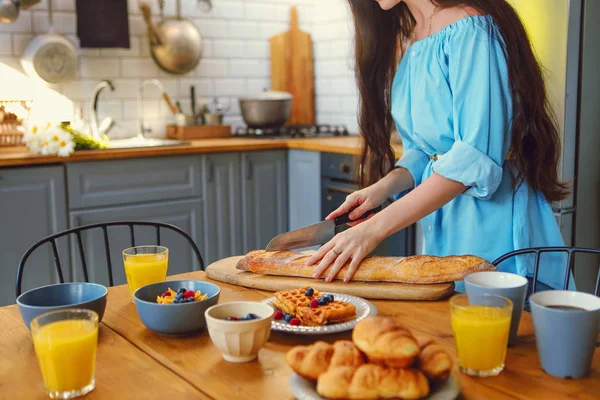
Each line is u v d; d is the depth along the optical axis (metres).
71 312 0.95
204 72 4.05
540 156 1.50
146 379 0.96
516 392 0.88
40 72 3.42
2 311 1.30
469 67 1.44
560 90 2.49
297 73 4.29
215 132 3.87
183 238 3.41
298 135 3.84
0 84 3.40
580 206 2.63
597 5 2.51
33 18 3.45
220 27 4.05
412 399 0.80
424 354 0.87
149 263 1.33
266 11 4.19
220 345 1.00
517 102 1.43
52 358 0.89
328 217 1.58
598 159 2.64
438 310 1.23
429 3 1.58
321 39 4.23
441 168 1.41
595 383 0.91
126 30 3.58
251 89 4.23
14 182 2.89
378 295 1.30
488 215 1.57
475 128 1.42
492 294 0.99
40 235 2.99
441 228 1.67
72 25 3.57
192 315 1.10
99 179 3.11
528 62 1.45
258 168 3.60
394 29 1.72
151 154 3.21
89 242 3.12
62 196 3.02
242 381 0.94
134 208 3.23
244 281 1.41
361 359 0.85
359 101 1.79
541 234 1.60
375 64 1.74
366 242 1.36
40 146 2.92
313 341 1.08
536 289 1.52
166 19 3.82
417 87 1.59
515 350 1.03
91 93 3.68
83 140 3.12
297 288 1.35
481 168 1.40
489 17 1.46
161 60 3.81
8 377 0.98
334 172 3.33
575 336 0.90
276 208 3.70
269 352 1.05
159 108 3.93
